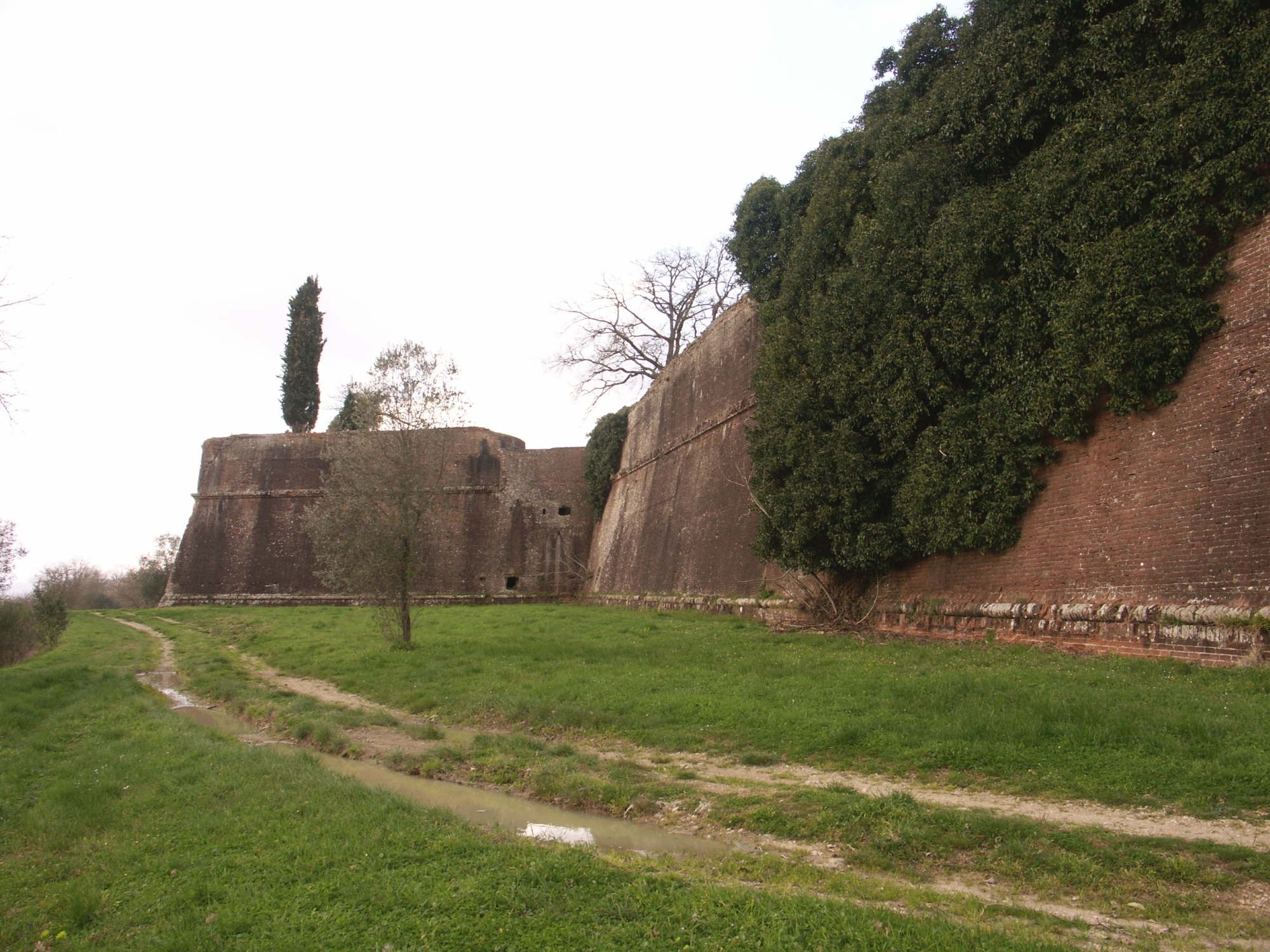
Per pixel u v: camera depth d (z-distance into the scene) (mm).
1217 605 10930
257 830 6957
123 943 4938
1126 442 13000
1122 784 7020
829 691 11203
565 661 15961
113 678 17891
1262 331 11227
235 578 45219
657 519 33438
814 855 6449
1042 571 14188
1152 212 12586
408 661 17438
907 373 16516
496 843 6383
